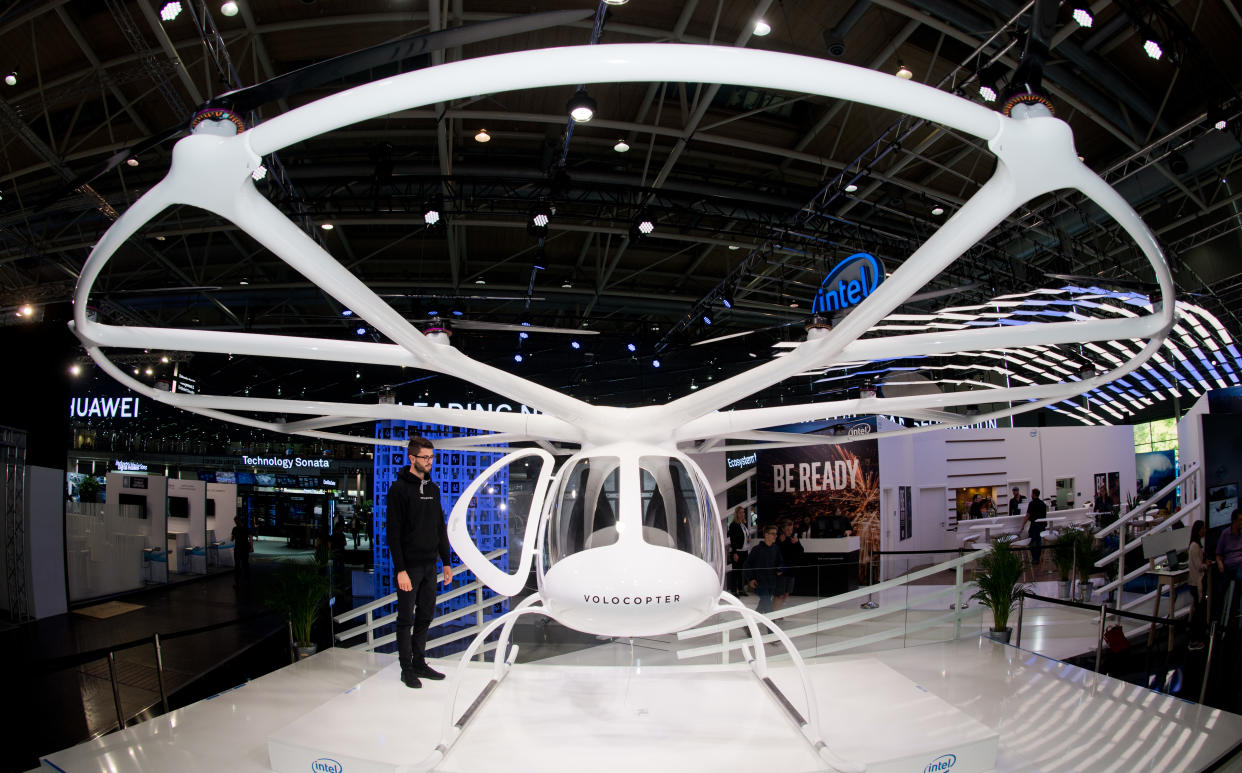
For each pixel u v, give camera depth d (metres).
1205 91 10.72
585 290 20.52
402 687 6.13
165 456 25.59
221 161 2.63
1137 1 9.69
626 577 4.52
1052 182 2.83
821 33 11.30
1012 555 8.56
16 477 13.60
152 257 16.17
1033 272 16.83
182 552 19.67
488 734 5.15
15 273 18.28
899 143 12.66
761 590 9.12
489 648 8.65
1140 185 14.19
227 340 4.17
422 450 6.25
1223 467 9.26
